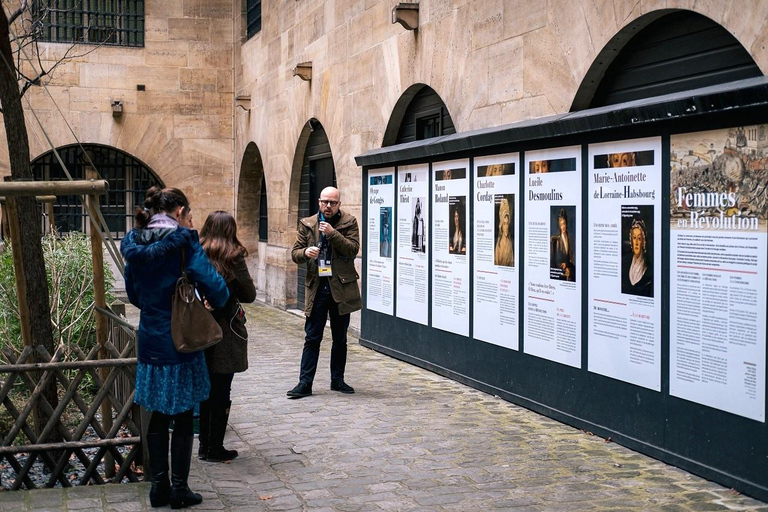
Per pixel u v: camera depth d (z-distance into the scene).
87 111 18.09
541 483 5.33
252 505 4.97
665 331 5.69
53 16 17.84
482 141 7.79
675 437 5.62
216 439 5.86
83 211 18.66
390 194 10.10
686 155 5.46
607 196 6.24
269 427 6.83
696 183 5.38
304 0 14.30
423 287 9.33
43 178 18.41
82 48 17.95
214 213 5.93
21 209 6.02
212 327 4.87
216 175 19.06
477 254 8.16
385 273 10.33
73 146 18.28
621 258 6.11
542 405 7.12
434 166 8.99
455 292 8.61
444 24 9.54
